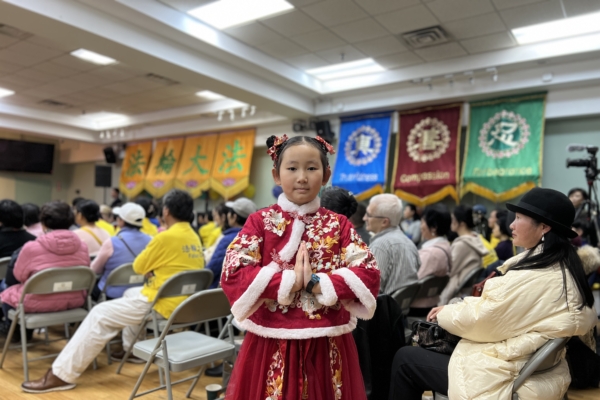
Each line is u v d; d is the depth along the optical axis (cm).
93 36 413
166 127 885
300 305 101
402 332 202
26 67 595
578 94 523
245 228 106
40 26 394
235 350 210
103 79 639
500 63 509
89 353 251
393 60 548
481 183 563
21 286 277
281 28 468
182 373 283
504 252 363
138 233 337
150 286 256
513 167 545
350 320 106
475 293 191
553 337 140
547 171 566
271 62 551
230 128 812
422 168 609
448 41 486
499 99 569
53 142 1167
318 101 683
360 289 97
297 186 104
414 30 460
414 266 232
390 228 239
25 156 1071
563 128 558
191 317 204
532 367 139
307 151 104
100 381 265
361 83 611
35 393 246
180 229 267
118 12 412
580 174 545
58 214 282
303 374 101
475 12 418
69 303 280
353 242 106
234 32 484
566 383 149
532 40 485
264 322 101
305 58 553
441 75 548
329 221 108
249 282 95
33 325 260
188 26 454
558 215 149
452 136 594
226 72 534
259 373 103
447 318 157
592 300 147
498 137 563
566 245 149
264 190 841
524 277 144
